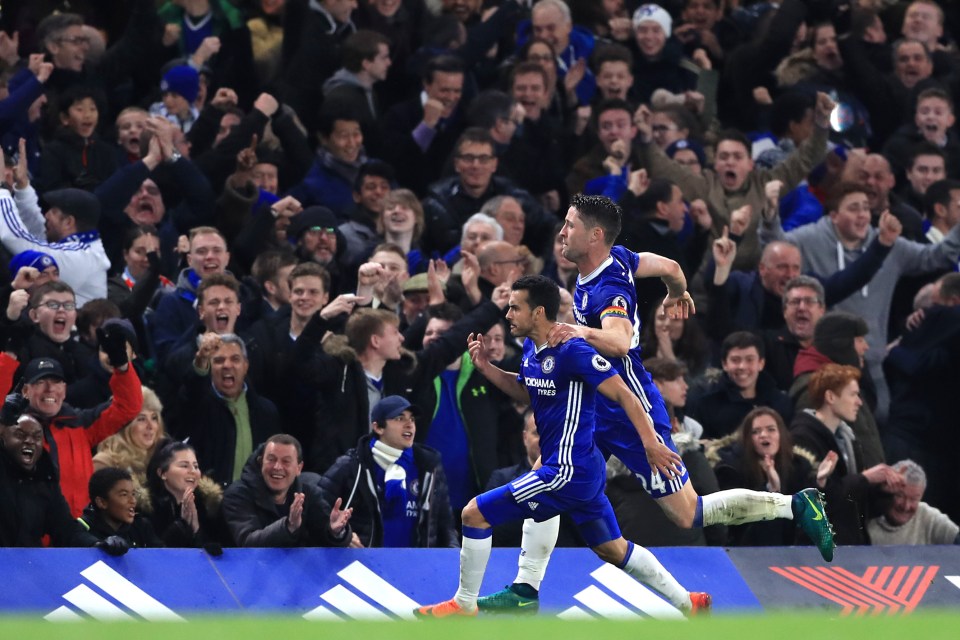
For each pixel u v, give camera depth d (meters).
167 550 30.69
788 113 55.88
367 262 42.56
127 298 39.75
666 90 57.44
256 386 38.38
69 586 29.61
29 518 31.97
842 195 50.56
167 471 34.09
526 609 30.08
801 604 32.44
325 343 37.81
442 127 51.47
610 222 30.02
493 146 47.78
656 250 46.06
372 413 35.38
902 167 56.50
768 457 37.53
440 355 38.31
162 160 44.81
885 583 33.12
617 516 35.97
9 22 53.97
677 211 46.62
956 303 45.34
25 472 32.06
